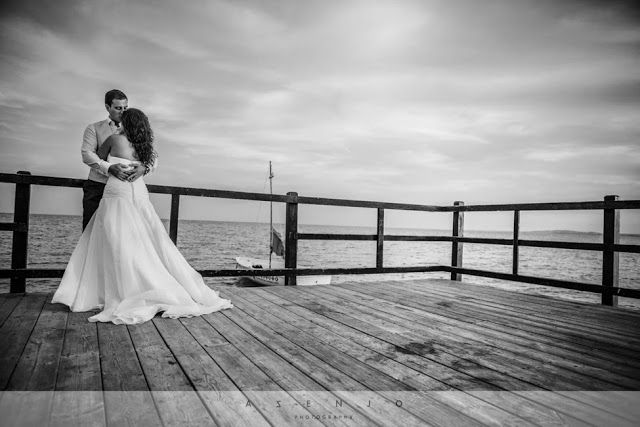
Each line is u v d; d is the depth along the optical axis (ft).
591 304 11.85
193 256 110.11
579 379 5.62
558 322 9.47
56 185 10.89
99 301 9.11
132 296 8.72
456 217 16.94
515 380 5.53
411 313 10.11
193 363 5.83
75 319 8.33
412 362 6.23
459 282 16.16
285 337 7.49
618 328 8.95
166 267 9.64
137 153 9.86
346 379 5.38
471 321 9.36
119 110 10.34
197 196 12.48
